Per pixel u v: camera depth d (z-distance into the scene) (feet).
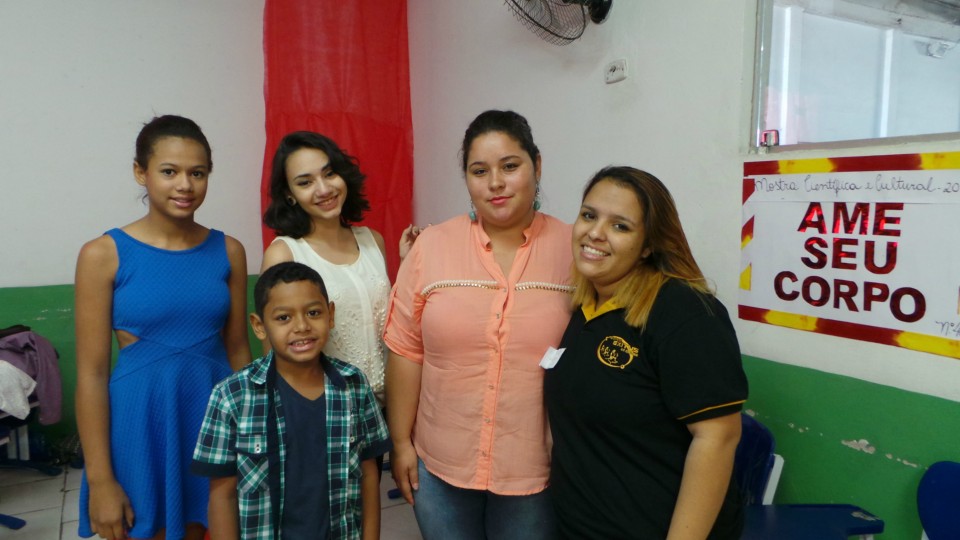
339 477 4.10
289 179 4.77
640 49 6.45
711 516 3.08
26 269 10.06
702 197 5.87
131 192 10.68
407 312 4.39
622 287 3.47
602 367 3.37
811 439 4.91
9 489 8.98
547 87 7.95
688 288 3.29
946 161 4.03
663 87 6.20
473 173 3.98
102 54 10.25
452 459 4.16
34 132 9.91
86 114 10.23
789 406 5.07
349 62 10.55
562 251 4.19
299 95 10.28
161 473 4.28
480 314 4.00
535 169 4.10
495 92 9.02
